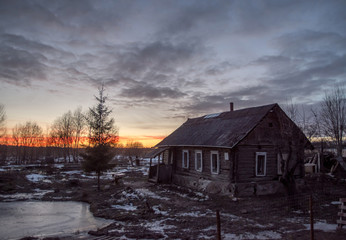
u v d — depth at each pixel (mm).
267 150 19750
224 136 19797
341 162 26516
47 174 31844
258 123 18625
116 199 17625
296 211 14109
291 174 16469
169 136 30484
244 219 12570
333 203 15758
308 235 9766
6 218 13281
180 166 25766
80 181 26469
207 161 21391
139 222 12180
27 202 17469
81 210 15203
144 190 21797
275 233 10211
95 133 24891
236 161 18375
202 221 12125
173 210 14633
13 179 24469
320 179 23422
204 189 20688
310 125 19281
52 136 72875
